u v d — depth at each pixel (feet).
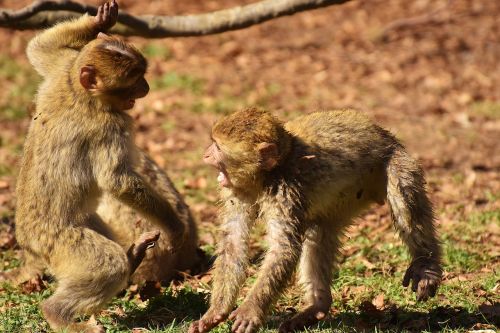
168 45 108.78
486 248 47.03
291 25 116.26
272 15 51.29
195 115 84.07
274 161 33.60
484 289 40.04
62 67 40.09
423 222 36.78
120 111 37.83
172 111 85.15
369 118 38.14
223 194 35.50
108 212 41.42
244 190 34.78
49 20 50.83
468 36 108.17
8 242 48.75
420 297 35.86
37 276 41.42
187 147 74.38
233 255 34.88
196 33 51.16
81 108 37.17
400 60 102.17
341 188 35.94
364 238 49.62
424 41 107.96
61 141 36.96
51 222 36.50
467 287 40.01
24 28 50.80
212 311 34.01
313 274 36.60
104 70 36.60
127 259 35.86
